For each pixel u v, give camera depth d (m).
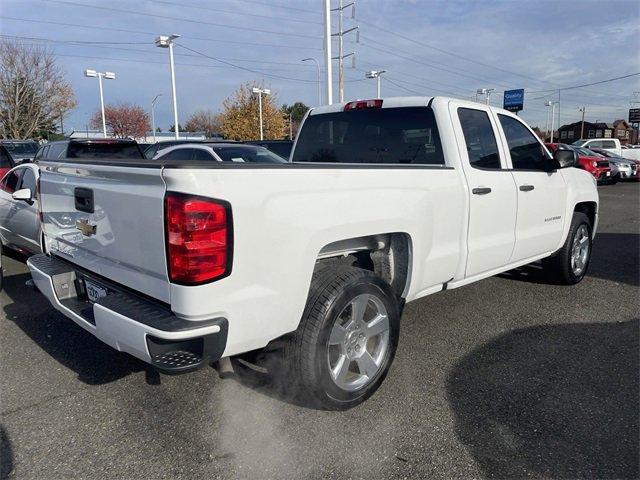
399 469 2.69
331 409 3.17
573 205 5.54
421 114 4.25
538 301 5.35
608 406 3.26
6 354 4.08
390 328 3.39
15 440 2.95
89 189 3.10
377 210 3.21
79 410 3.26
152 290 2.73
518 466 2.70
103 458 2.78
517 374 3.71
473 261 4.18
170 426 3.08
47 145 12.62
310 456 2.79
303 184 2.81
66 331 4.56
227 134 53.94
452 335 4.44
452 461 2.74
